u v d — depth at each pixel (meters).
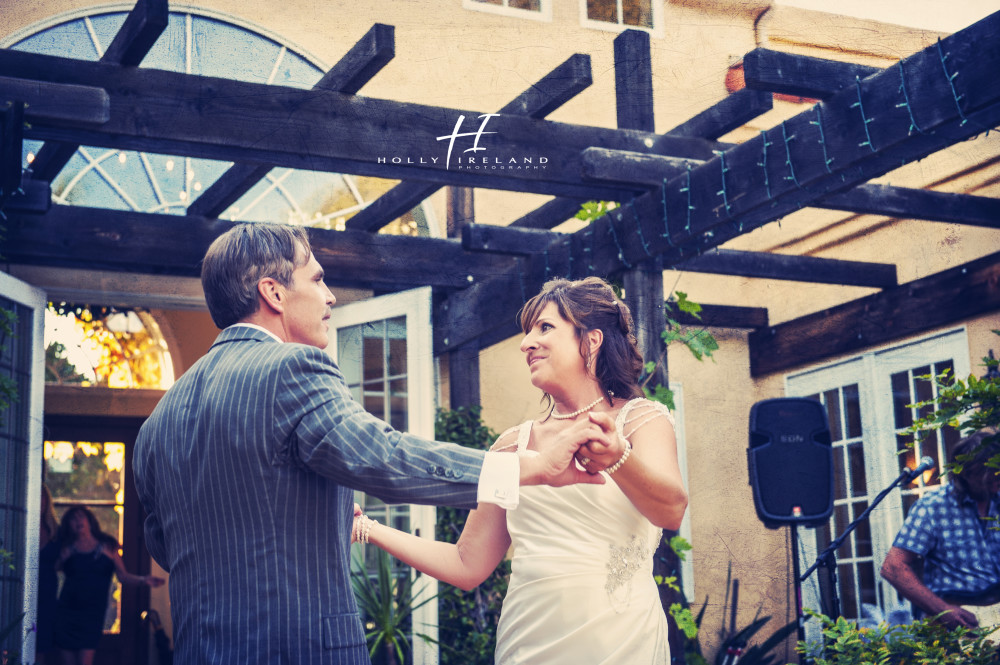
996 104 3.01
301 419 1.41
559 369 2.09
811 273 4.70
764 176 3.54
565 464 1.39
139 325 7.69
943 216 4.21
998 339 4.15
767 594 4.02
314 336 1.63
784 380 4.55
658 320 4.05
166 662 7.29
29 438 4.76
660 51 4.39
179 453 1.49
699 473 4.30
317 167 3.78
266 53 4.38
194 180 5.30
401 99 4.26
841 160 3.27
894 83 3.10
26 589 4.62
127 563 7.46
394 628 4.78
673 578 3.70
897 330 4.51
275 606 1.40
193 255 4.98
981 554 3.42
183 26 4.31
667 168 4.00
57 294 5.13
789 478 3.59
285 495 1.42
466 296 5.32
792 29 4.43
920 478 4.34
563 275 4.51
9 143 3.27
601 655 1.93
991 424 2.78
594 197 4.22
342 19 4.44
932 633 3.01
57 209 4.79
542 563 1.99
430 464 1.37
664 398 3.83
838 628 3.17
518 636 2.02
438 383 5.57
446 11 4.37
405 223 5.66
